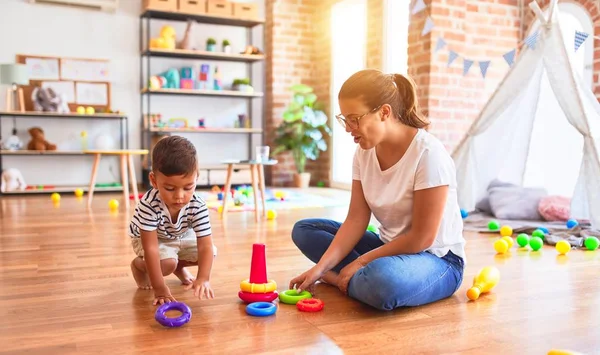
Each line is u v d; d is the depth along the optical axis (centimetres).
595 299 181
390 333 147
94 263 233
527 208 360
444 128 435
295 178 620
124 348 135
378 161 176
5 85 556
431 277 167
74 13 575
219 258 244
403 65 518
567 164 380
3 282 201
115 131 597
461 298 180
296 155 617
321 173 643
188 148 153
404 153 168
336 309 167
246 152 654
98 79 586
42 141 549
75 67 578
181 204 157
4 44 556
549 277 211
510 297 182
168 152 150
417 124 168
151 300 177
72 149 582
